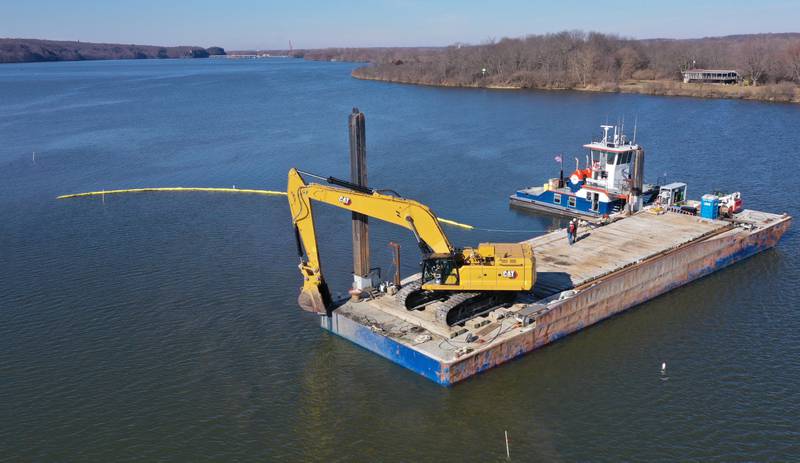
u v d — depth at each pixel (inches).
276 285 1897.1
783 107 5413.4
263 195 2920.8
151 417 1288.1
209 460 1170.0
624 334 1604.3
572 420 1267.2
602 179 2554.1
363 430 1248.2
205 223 2506.2
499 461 1159.6
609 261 1814.7
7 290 1879.9
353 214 1626.5
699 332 1605.6
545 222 2546.8
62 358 1505.9
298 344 1563.7
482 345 1406.3
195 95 7746.1
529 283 1476.4
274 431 1247.5
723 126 4488.2
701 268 1925.4
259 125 4990.2
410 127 4744.1
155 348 1546.5
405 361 1428.4
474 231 2447.1
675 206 2326.5
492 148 3885.3
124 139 4429.1
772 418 1256.8
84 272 2012.8
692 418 1263.5
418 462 1160.8
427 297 1608.0
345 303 1642.5
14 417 1290.6
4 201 2876.5
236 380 1414.9
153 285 1904.5
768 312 1705.2
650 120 4832.7
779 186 2928.2
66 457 1179.9
